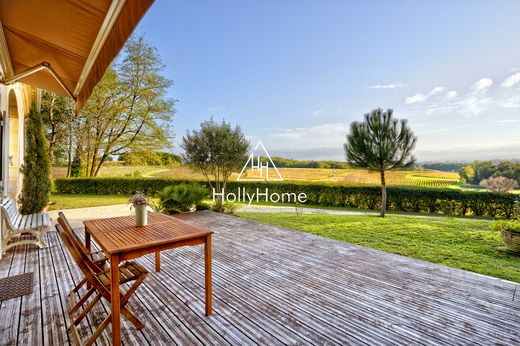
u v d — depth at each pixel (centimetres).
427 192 965
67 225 244
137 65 1532
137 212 258
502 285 301
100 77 245
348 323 227
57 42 257
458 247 491
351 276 325
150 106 1587
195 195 789
